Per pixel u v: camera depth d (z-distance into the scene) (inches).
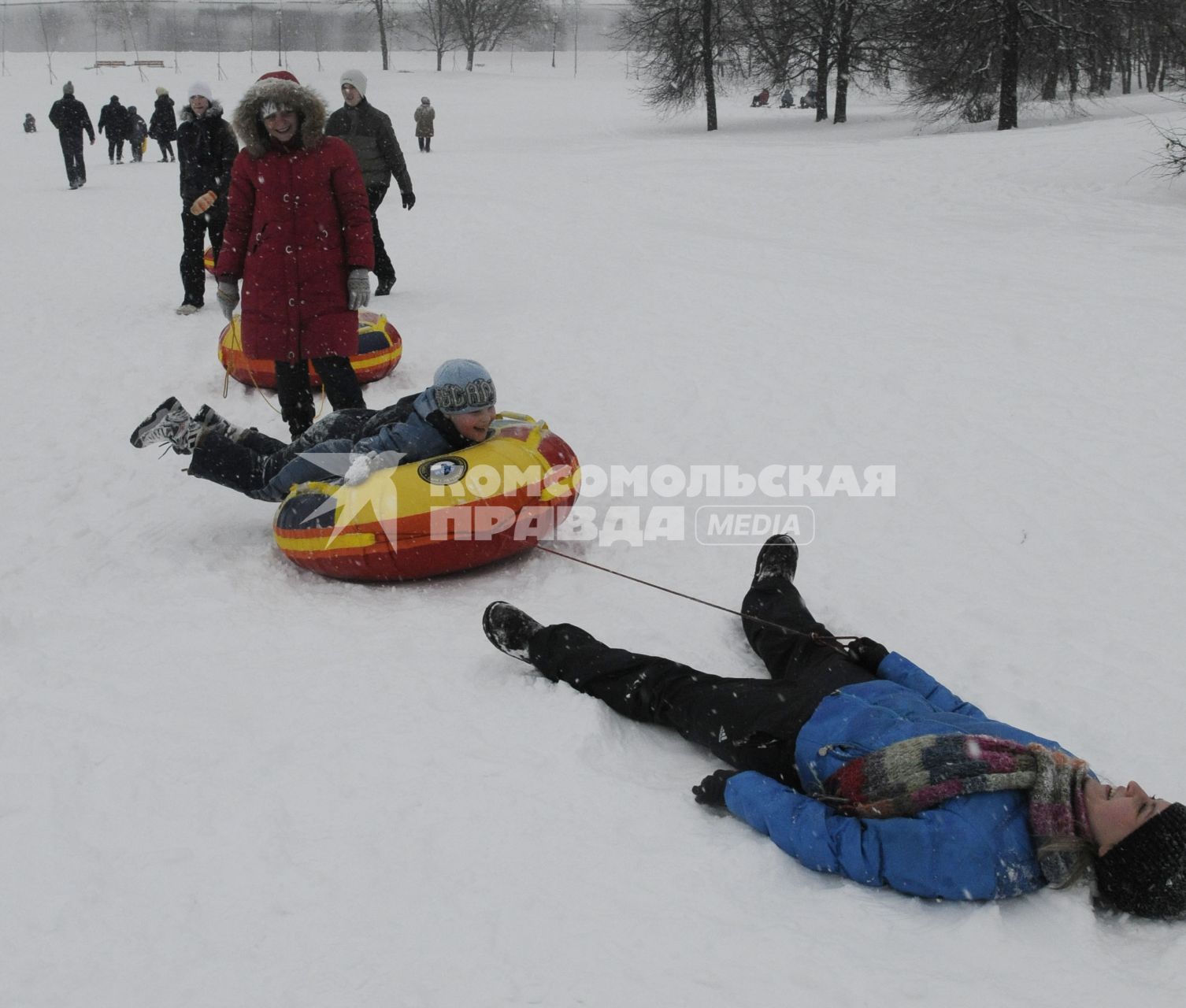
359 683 151.3
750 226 560.4
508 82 2252.7
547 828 119.7
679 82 1480.1
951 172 706.2
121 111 1064.2
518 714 143.0
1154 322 330.6
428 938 103.2
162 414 193.8
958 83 1110.4
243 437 203.6
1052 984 97.3
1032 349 308.2
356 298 227.8
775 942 102.3
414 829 119.1
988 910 105.8
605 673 145.6
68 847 116.3
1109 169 665.0
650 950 101.6
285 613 175.5
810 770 124.6
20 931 104.5
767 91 1690.5
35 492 230.1
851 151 874.1
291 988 97.1
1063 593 180.5
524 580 188.5
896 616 174.4
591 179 802.8
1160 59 1353.3
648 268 444.1
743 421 264.5
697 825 122.3
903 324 342.0
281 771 130.1
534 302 389.1
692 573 191.2
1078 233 496.4
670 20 1461.6
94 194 805.9
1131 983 97.7
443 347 334.6
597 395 287.7
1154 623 169.8
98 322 377.4
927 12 1101.7
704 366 306.3
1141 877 104.5
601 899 108.7
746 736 131.2
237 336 295.6
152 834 118.6
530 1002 95.4
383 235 553.6
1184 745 137.5
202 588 184.1
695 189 712.4
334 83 2167.8
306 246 225.3
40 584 186.1
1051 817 107.1
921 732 118.0
